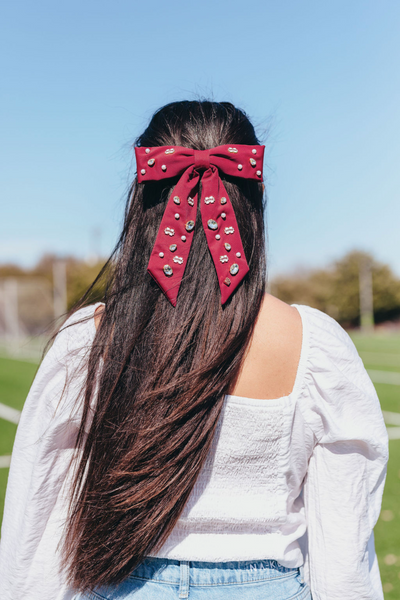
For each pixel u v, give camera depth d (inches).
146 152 38.8
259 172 39.7
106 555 36.9
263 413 37.7
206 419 36.4
